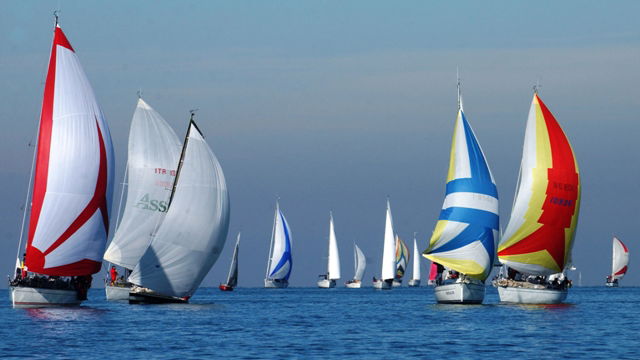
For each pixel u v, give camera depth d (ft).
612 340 461.78
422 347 435.53
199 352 415.64
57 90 569.64
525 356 403.54
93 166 575.79
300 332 509.76
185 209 653.71
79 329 499.51
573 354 409.49
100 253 586.86
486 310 652.48
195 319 585.22
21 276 575.79
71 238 570.05
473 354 410.31
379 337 480.64
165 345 438.81
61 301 590.14
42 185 563.89
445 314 629.51
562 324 547.90
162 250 654.12
